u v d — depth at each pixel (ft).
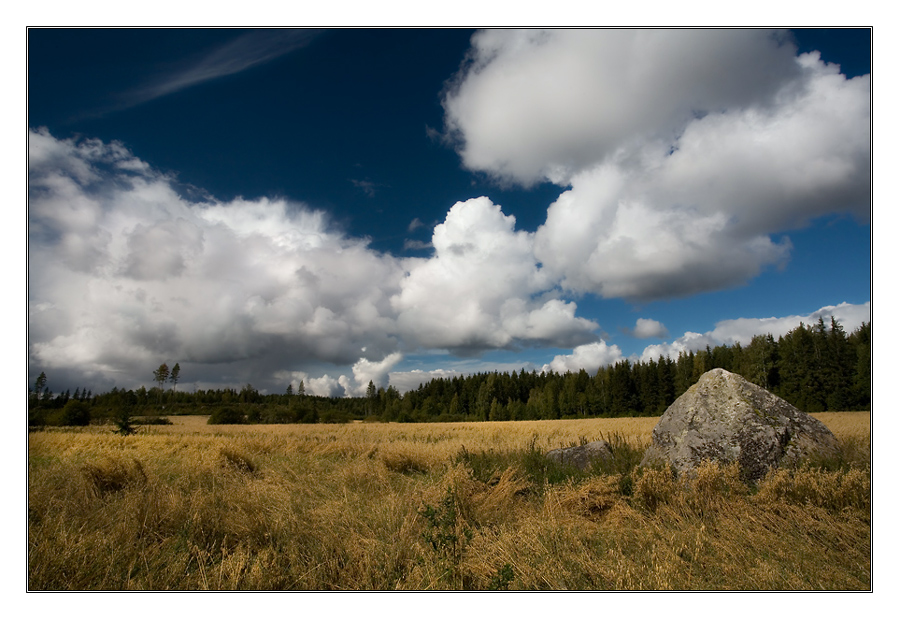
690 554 12.50
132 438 63.05
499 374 336.70
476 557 12.74
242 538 14.58
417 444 52.19
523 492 22.04
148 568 12.10
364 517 16.93
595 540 14.79
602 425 128.36
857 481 15.52
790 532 13.62
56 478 22.31
